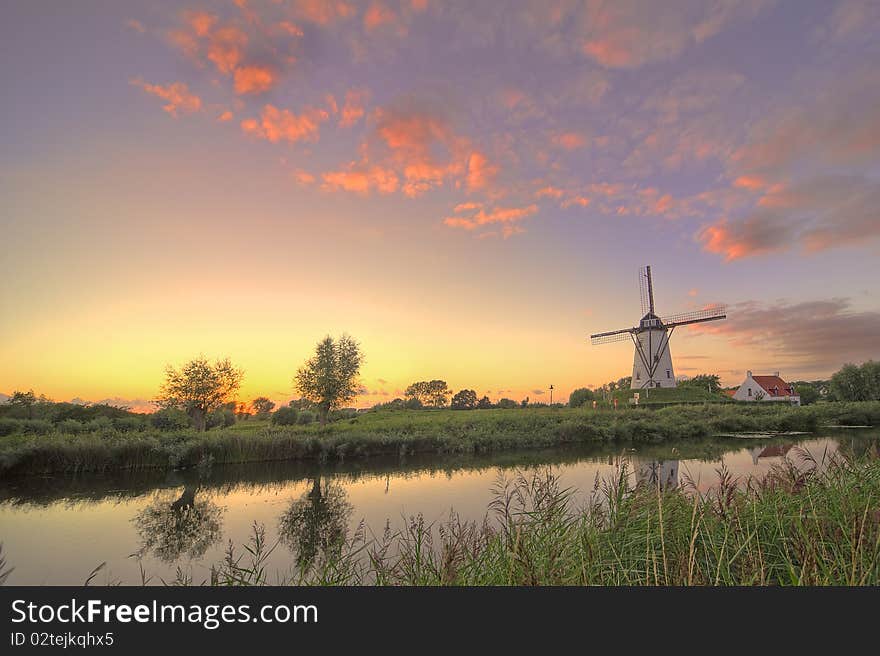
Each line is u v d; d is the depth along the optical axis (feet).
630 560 16.98
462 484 52.21
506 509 20.44
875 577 12.90
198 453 65.16
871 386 218.79
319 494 48.47
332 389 131.64
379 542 27.63
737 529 16.84
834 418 134.72
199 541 33.32
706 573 15.11
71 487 52.24
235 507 43.60
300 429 89.76
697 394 166.91
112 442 62.90
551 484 21.42
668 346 169.58
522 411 143.33
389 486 52.03
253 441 69.26
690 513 18.70
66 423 81.92
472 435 87.56
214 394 116.47
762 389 226.58
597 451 82.23
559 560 15.81
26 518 40.04
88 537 34.47
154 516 40.52
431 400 368.07
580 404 196.95
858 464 23.16
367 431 86.79
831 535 15.43
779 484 21.16
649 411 128.06
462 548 17.29
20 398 106.01
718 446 85.81
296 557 28.58
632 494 20.63
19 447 57.16
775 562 16.01
